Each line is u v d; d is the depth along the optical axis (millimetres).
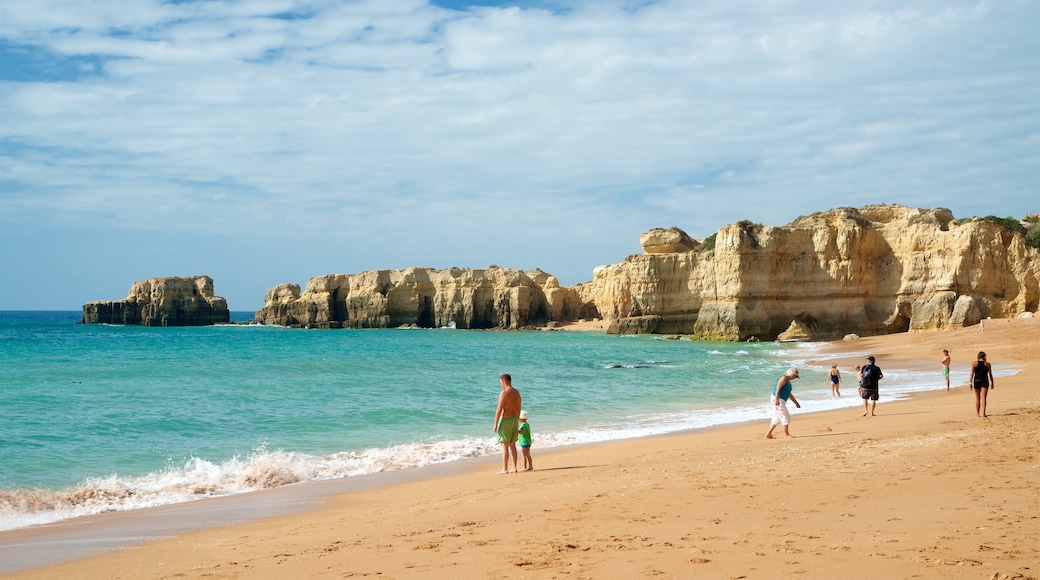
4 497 13750
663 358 59781
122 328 139000
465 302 128750
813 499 10180
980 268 72375
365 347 78875
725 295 83875
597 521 9625
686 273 97625
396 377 42781
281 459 18000
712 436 20359
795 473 12445
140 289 154875
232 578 7840
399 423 24797
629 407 29172
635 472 14125
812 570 6707
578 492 12180
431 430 23422
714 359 57812
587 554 7801
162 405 28625
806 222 85188
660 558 7414
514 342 88250
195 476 15938
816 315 81375
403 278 135250
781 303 82312
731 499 10539
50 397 30938
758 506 9945
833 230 82188
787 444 16938
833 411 25547
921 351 55375
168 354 64938
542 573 7148
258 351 70750
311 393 33438
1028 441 14602
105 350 70625
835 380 30938
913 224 78625
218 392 33562
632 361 56781
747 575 6645
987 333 59156
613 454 17469
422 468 17297
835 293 80750
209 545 10258
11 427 22781
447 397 32469
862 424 20375
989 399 25312
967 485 10531
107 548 10391
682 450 17125
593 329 117125
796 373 18922
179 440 21219
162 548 10219
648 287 100000
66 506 13539
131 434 22031
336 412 27141
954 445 14469
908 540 7648
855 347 64875
